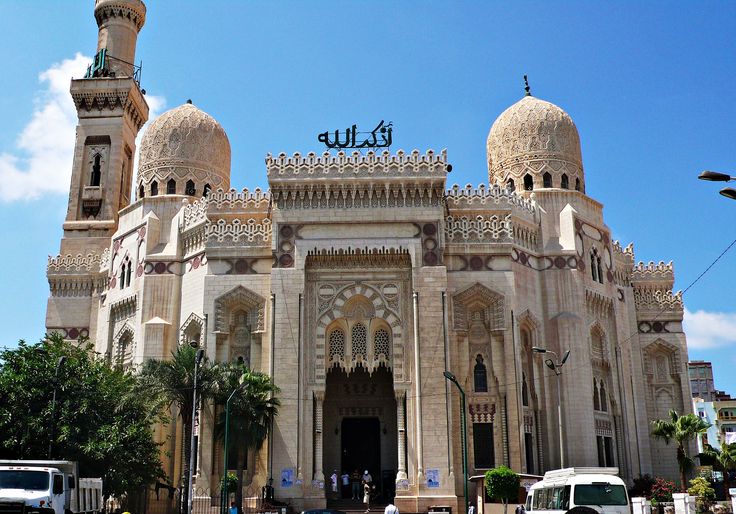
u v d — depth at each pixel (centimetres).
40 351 4625
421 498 4875
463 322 5481
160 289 5962
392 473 5584
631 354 6700
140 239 6281
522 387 5547
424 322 5219
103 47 7894
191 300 5794
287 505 4866
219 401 4759
